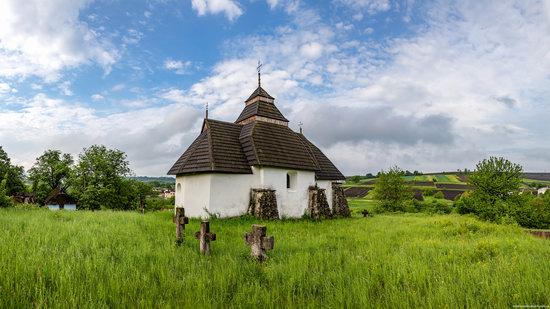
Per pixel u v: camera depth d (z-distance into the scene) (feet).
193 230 41.70
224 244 31.96
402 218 86.69
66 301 14.52
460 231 49.21
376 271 22.20
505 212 93.56
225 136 77.56
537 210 98.63
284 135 84.43
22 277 17.34
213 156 68.85
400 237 42.37
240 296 16.70
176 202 77.56
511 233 48.93
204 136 76.23
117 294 16.14
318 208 79.87
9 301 14.53
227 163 69.51
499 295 17.52
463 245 33.65
